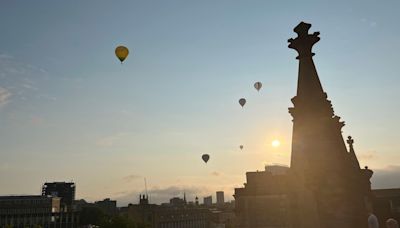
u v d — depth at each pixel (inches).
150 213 6412.4
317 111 533.0
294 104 555.2
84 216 7091.5
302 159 524.4
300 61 566.9
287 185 542.0
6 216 6082.7
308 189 503.5
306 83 550.9
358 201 508.4
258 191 1699.1
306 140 528.4
